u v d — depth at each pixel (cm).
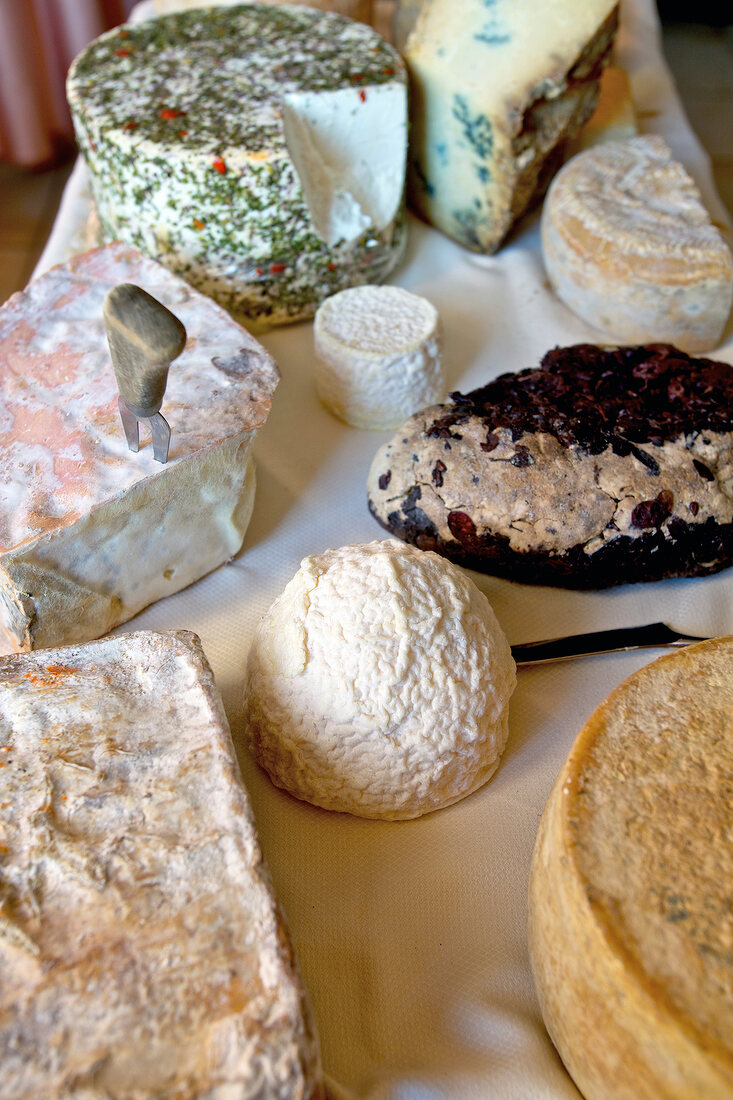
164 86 56
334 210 56
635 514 42
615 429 44
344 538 47
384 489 45
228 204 52
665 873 26
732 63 129
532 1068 28
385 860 35
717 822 27
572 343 58
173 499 40
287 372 56
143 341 32
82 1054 23
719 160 111
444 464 43
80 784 29
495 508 42
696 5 136
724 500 43
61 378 43
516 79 57
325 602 35
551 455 43
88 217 66
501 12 58
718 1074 22
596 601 44
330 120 56
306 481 50
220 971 25
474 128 59
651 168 61
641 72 83
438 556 39
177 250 54
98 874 27
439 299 62
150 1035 24
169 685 32
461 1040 30
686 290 54
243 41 61
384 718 34
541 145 60
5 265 99
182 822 28
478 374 56
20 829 28
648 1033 23
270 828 36
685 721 30
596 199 58
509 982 31
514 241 66
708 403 45
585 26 57
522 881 34
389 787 35
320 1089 25
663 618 43
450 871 34
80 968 25
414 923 33
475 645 36
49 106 107
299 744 35
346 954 32
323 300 58
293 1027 24
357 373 50
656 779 28
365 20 76
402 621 35
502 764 38
